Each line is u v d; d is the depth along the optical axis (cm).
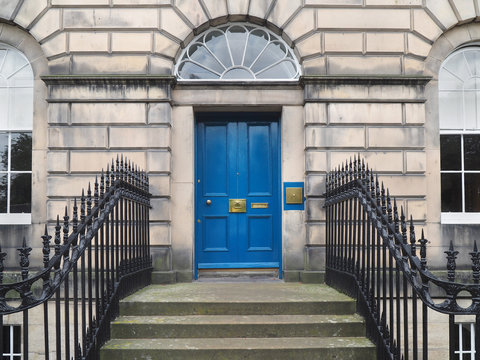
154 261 614
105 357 397
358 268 462
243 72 668
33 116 639
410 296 580
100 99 620
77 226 358
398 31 642
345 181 552
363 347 403
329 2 639
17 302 583
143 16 632
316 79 625
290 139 644
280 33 653
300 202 636
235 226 679
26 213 652
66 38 631
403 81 631
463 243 624
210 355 400
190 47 666
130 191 503
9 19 632
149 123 622
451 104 677
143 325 432
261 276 673
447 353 587
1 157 661
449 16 644
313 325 435
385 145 627
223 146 685
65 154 618
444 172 666
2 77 667
